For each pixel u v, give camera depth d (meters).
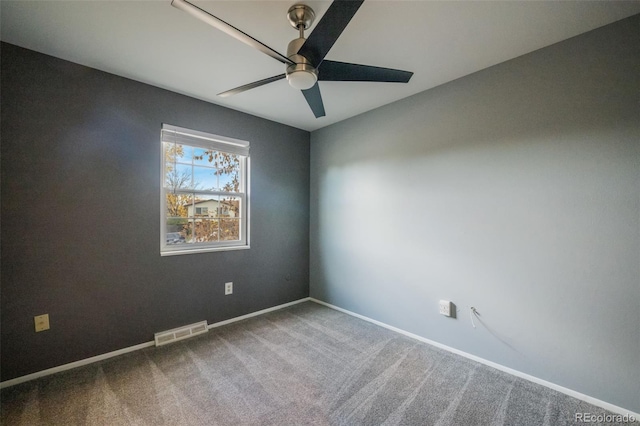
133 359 2.10
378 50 1.83
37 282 1.86
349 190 3.11
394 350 2.26
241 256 2.93
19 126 1.79
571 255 1.71
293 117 3.11
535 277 1.84
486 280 2.06
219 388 1.76
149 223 2.32
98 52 1.86
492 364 2.02
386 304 2.72
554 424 1.48
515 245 1.92
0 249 1.75
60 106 1.93
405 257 2.56
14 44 1.77
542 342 1.81
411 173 2.52
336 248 3.26
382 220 2.76
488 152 2.05
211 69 2.08
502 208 1.98
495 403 1.63
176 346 2.31
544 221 1.81
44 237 1.88
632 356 1.52
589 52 1.65
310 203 3.63
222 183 2.85
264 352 2.21
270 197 3.20
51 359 1.90
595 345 1.63
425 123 2.41
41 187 1.87
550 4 1.43
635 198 1.52
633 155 1.52
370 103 2.70
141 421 1.48
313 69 1.44
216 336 2.51
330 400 1.65
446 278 2.28
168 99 2.42
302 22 1.48
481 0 1.39
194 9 1.10
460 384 1.81
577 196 1.69
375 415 1.53
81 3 1.41
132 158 2.23
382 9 1.45
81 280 2.02
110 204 2.13
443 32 1.65
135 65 2.03
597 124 1.62
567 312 1.72
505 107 1.97
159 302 2.38
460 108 2.19
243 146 2.94
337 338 2.47
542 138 1.82
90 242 2.05
